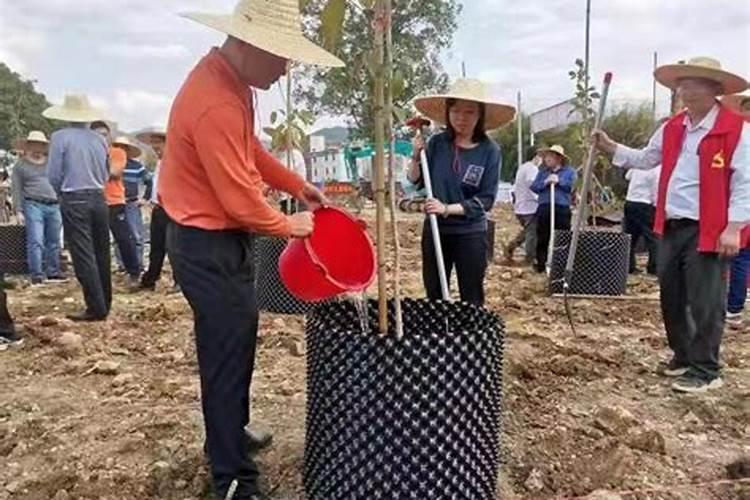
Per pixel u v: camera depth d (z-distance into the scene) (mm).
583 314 6457
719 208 4129
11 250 9055
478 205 4254
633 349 5215
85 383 4418
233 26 2494
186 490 3068
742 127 4109
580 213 5410
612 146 4840
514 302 6918
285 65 2656
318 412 2648
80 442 3467
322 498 2660
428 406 2520
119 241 8086
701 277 4254
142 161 9484
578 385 4359
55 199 8555
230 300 2664
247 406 2832
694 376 4352
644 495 3070
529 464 3281
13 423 3734
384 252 2619
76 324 5875
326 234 2910
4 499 3033
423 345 2498
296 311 5996
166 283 8281
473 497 2635
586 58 7648
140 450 3363
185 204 2633
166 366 4770
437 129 4555
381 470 2541
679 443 3586
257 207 2545
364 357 2512
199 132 2500
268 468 3191
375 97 2572
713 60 4113
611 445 3418
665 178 4406
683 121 4348
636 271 9297
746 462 3402
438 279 4402
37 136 8414
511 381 4273
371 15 2572
